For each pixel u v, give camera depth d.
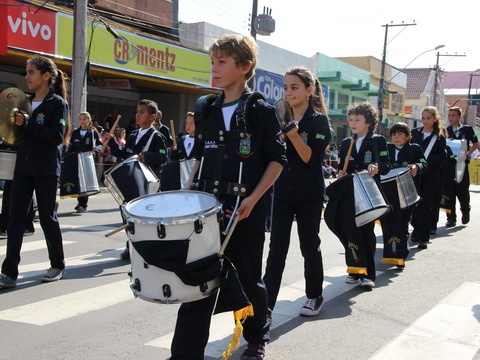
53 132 5.42
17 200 5.55
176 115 24.67
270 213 3.56
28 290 5.60
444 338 4.54
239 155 3.32
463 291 5.97
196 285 2.95
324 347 4.29
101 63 17.33
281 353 4.16
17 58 15.64
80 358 3.98
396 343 4.41
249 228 3.35
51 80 5.63
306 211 4.73
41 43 15.33
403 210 7.56
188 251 2.92
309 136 4.66
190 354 3.06
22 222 5.61
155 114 7.31
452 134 11.16
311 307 5.04
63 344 4.23
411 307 5.36
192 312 3.12
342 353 4.18
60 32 15.91
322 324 4.82
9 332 4.45
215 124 3.39
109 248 7.76
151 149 7.15
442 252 8.20
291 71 4.74
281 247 4.63
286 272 6.66
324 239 9.16
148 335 4.45
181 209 3.03
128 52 18.36
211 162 3.40
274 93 26.97
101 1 21.34
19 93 5.33
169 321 4.79
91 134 11.65
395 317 5.05
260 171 3.37
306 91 4.73
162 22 24.73
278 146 3.33
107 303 5.25
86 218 10.70
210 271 2.96
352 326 4.78
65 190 8.09
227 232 3.11
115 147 7.91
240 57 3.29
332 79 37.59
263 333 3.77
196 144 3.62
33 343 4.23
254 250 3.40
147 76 19.31
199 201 3.18
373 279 6.05
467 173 11.05
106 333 4.48
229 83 3.34
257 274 3.49
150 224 2.90
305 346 4.30
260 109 3.32
